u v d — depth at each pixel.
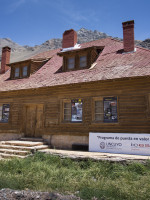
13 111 13.20
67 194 4.79
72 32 16.67
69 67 13.30
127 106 9.33
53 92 11.77
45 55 18.30
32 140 11.78
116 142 8.45
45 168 6.53
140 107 9.00
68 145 10.67
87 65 12.28
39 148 9.61
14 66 15.69
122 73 9.45
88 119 10.29
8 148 10.20
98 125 9.95
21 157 8.63
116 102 9.69
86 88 10.67
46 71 14.29
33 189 5.12
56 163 7.47
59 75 12.65
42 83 12.12
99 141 8.91
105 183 5.27
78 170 6.55
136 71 9.15
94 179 5.97
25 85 12.77
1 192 4.56
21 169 6.47
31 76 14.38
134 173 6.00
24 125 12.84
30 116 12.91
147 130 8.63
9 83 14.59
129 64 10.41
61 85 10.81
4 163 7.21
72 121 10.82
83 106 10.59
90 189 4.82
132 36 12.43
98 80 9.59
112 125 9.55
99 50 14.34
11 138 12.90
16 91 12.91
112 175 6.04
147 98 8.91
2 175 5.88
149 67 9.11
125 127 9.19
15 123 12.91
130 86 9.42
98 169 6.37
